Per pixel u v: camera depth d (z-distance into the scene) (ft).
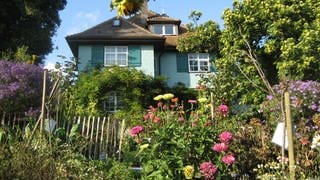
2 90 41.55
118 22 91.76
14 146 19.69
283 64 64.18
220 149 20.94
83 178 22.61
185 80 92.43
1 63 44.21
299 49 64.85
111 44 88.89
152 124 24.79
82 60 87.56
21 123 38.93
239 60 67.56
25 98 42.27
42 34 96.99
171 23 98.43
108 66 80.23
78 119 38.70
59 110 37.73
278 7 69.77
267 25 71.05
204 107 29.48
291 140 19.07
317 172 22.49
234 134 24.63
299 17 70.49
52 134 27.43
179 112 26.94
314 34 65.16
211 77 59.72
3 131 24.53
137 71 78.43
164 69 92.79
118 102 76.43
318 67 64.75
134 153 26.23
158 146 21.36
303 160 22.91
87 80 75.31
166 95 27.68
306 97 34.30
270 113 30.35
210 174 20.40
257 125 26.16
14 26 95.40
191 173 20.43
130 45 89.35
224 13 72.23
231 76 65.36
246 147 24.45
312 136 25.90
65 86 48.62
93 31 89.71
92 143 36.91
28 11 92.63
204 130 21.89
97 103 73.77
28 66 44.45
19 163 18.54
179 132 21.74
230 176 21.65
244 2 72.49
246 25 71.05
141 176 22.24
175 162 20.81
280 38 70.54
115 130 38.01
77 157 24.80
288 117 19.24
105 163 25.98
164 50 92.99
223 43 75.15
